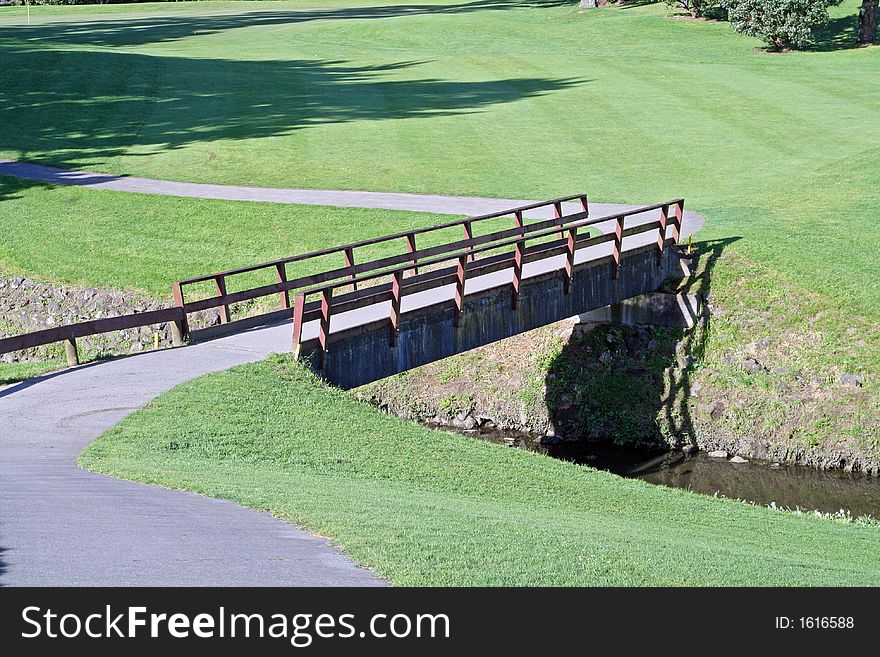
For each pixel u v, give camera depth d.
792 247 27.09
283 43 69.38
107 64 55.44
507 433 24.97
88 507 11.03
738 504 17.91
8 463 13.36
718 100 46.25
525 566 9.81
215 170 37.97
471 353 26.73
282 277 21.77
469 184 34.88
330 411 16.97
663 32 66.06
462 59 60.91
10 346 17.86
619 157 37.69
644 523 14.46
